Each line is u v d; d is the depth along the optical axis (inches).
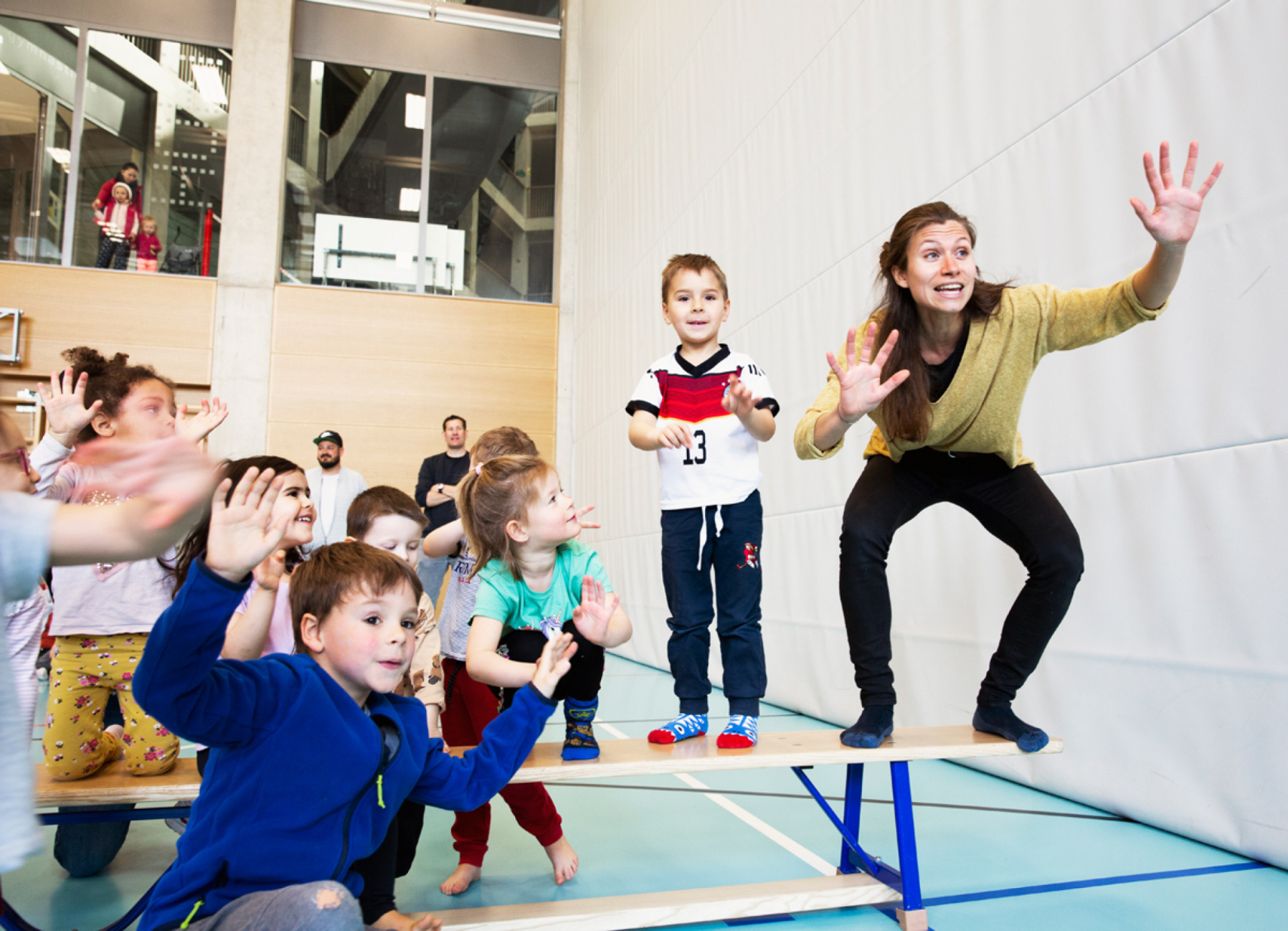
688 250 173.2
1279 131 60.9
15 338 244.1
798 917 54.8
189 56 269.9
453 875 58.9
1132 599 71.4
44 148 257.3
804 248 125.1
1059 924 51.3
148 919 36.1
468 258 286.4
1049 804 77.7
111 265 256.5
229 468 55.7
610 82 242.5
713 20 163.9
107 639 56.9
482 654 53.6
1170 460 68.4
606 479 233.3
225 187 263.6
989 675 61.0
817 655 117.3
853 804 60.6
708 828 73.6
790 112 131.2
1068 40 79.6
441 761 45.5
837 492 113.8
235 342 259.3
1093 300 53.9
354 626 41.3
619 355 224.5
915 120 100.9
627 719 121.9
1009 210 85.8
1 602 25.6
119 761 62.8
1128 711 71.3
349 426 265.3
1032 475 61.2
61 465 62.2
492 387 277.7
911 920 51.7
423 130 286.8
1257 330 62.0
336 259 275.0
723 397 69.2
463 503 59.0
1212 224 65.7
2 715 25.2
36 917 54.1
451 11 291.4
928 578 95.7
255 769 37.3
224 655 46.4
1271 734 59.7
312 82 279.6
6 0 257.1
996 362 55.9
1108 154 74.7
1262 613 60.7
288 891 32.2
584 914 51.1
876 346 59.4
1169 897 54.9
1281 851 58.7
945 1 96.7
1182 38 68.5
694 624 66.5
